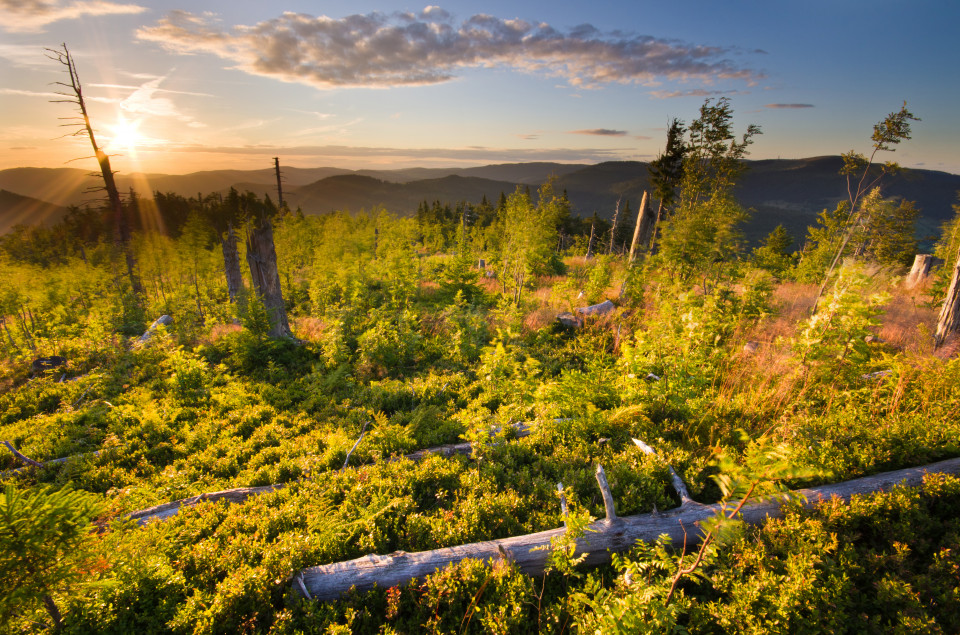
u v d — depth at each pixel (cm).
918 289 1920
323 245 3972
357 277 2464
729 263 1739
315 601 414
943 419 589
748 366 898
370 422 870
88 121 2475
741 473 317
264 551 475
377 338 1258
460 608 409
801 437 577
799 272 2547
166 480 695
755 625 346
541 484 595
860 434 570
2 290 2595
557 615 385
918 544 411
